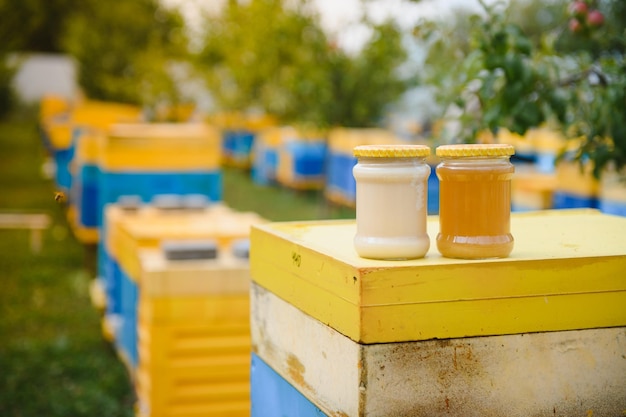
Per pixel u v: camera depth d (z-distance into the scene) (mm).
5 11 16734
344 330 1485
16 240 10695
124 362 5191
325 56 9055
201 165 6727
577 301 1532
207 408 3801
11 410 4730
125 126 7594
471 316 1476
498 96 2900
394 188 1495
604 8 3621
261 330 1949
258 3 10484
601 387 1562
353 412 1462
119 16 20875
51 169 17422
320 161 14008
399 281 1433
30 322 6684
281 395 1831
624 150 2943
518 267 1494
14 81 31578
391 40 6328
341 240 1771
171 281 3715
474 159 1521
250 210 12633
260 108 13078
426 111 5738
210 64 14195
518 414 1520
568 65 3113
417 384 1459
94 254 8453
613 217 2178
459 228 1525
